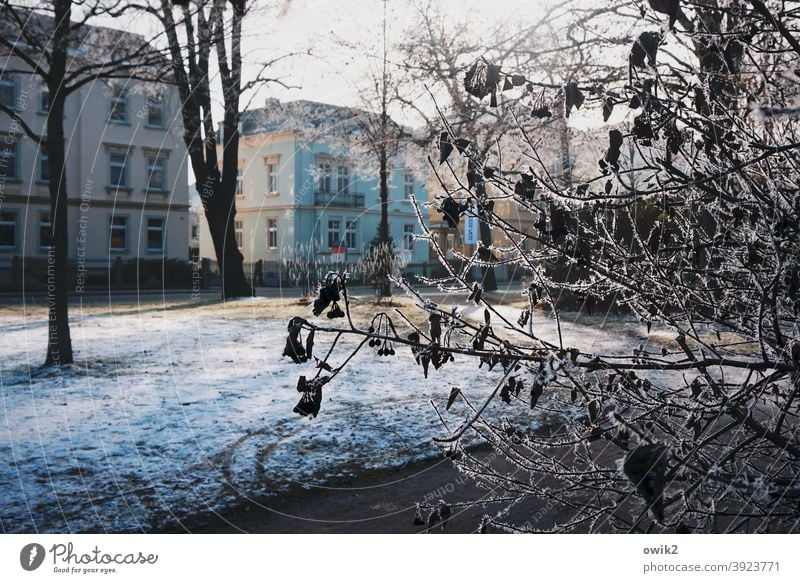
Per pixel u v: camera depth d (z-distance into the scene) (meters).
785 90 2.31
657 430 2.66
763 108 1.39
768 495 2.25
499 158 2.31
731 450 2.35
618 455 3.59
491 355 2.07
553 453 3.69
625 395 2.36
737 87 2.66
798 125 2.46
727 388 2.58
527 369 2.19
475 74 2.17
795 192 2.35
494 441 2.70
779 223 2.17
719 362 2.12
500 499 2.82
